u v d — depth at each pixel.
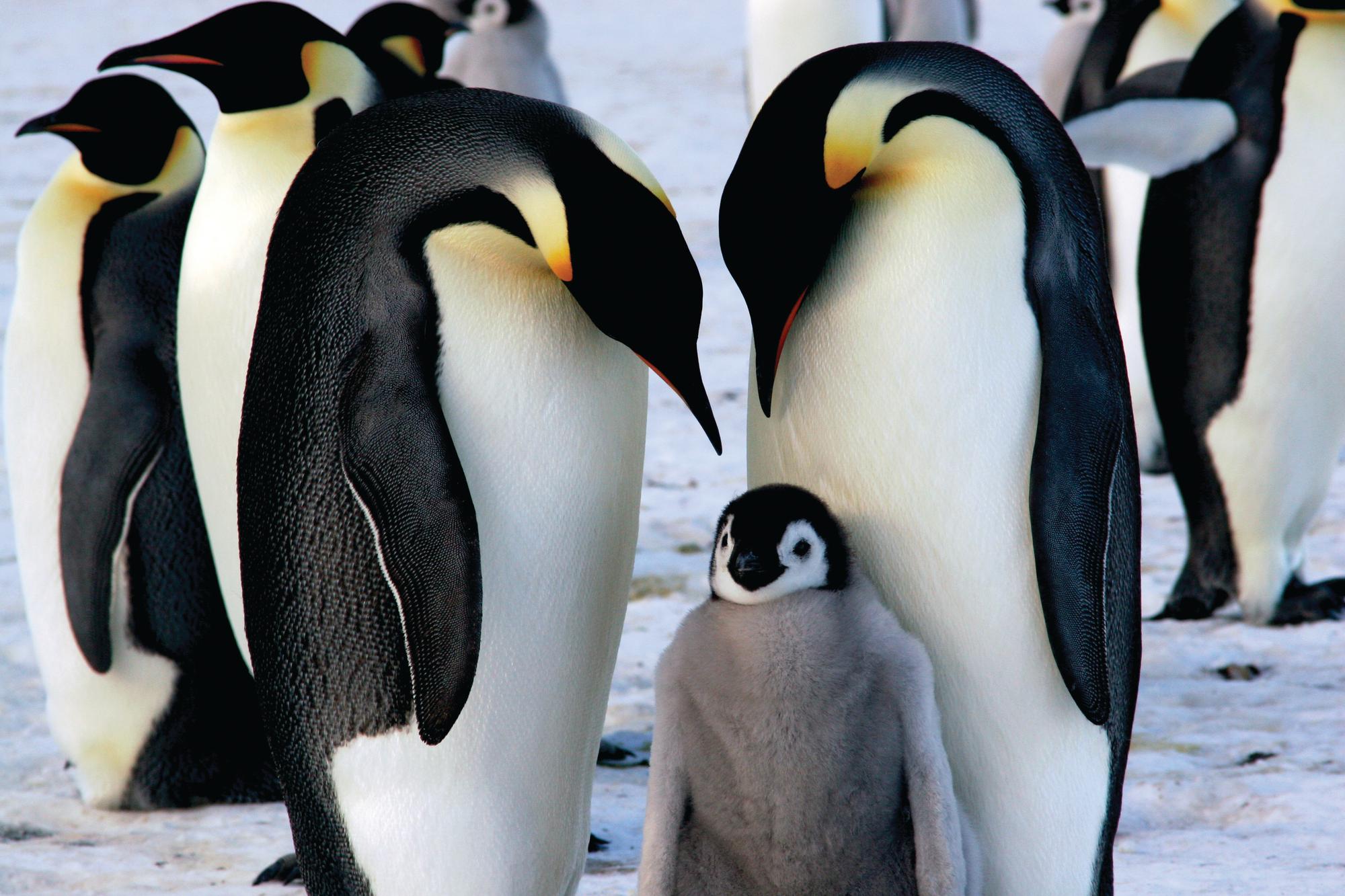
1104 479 6.12
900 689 5.98
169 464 9.51
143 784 9.78
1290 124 11.60
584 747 6.70
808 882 6.17
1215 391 12.18
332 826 6.57
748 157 6.10
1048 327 6.11
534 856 6.57
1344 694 10.84
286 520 6.38
